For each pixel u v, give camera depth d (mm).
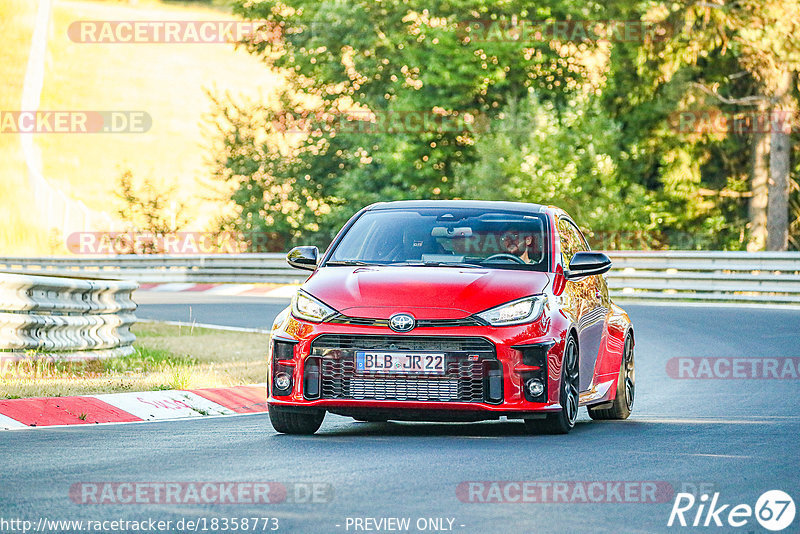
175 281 122938
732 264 89125
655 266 93312
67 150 197125
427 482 23172
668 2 112000
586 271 32156
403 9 131375
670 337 62344
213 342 59469
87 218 177250
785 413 36094
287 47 142250
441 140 128500
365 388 29328
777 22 108375
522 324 29594
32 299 43000
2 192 181250
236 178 145875
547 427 30562
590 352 33094
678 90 112750
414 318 29281
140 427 32656
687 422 34156
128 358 49219
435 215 34062
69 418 33938
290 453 27078
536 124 115750
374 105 132875
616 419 35531
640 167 118938
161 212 151375
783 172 111688
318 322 29703
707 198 119312
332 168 143375
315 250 33406
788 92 111438
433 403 29031
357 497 21625
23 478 23359
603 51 124438
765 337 61438
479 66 124812
